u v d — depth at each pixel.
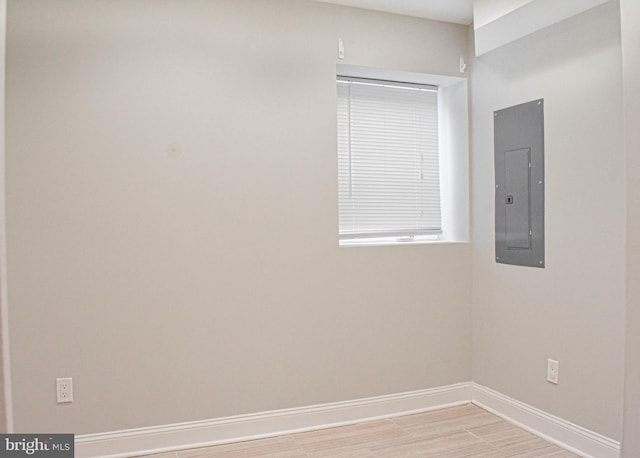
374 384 3.03
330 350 2.92
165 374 2.59
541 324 2.73
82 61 2.44
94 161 2.46
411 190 3.41
